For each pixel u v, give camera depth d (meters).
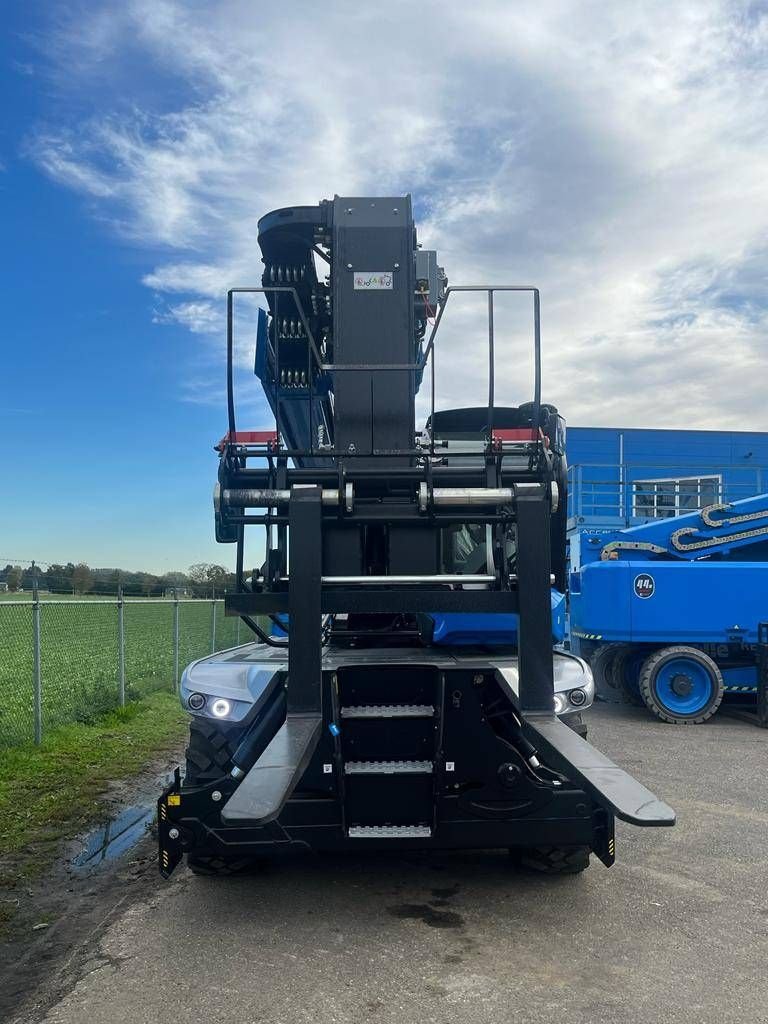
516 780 4.26
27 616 15.41
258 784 3.36
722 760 8.36
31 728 9.32
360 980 3.65
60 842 5.81
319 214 5.12
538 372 4.73
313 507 4.34
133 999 3.51
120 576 14.47
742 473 20.02
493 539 5.03
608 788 3.36
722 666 11.38
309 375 4.93
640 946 3.97
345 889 4.75
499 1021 3.29
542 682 4.18
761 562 11.52
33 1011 3.43
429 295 5.08
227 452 4.62
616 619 11.18
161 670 14.51
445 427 6.02
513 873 4.98
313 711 4.13
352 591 4.32
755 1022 3.27
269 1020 3.32
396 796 4.29
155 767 8.18
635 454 20.28
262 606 4.41
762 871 5.03
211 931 4.21
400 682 4.43
